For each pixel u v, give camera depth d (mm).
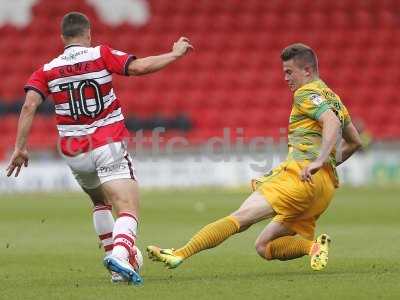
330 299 21734
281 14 110562
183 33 108250
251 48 107312
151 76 101875
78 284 25797
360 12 111500
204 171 84312
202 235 25781
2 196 78688
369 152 86625
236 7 110438
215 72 104250
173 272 29312
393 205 65000
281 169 26828
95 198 27594
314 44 108750
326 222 51938
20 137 25531
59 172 84062
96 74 25469
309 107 26234
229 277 27062
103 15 108812
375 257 33250
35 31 106875
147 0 109750
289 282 25062
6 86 101750
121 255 24469
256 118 100500
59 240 42438
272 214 26375
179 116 96562
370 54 108250
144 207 64062
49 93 25922
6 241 42094
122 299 22156
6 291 24359
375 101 104750
